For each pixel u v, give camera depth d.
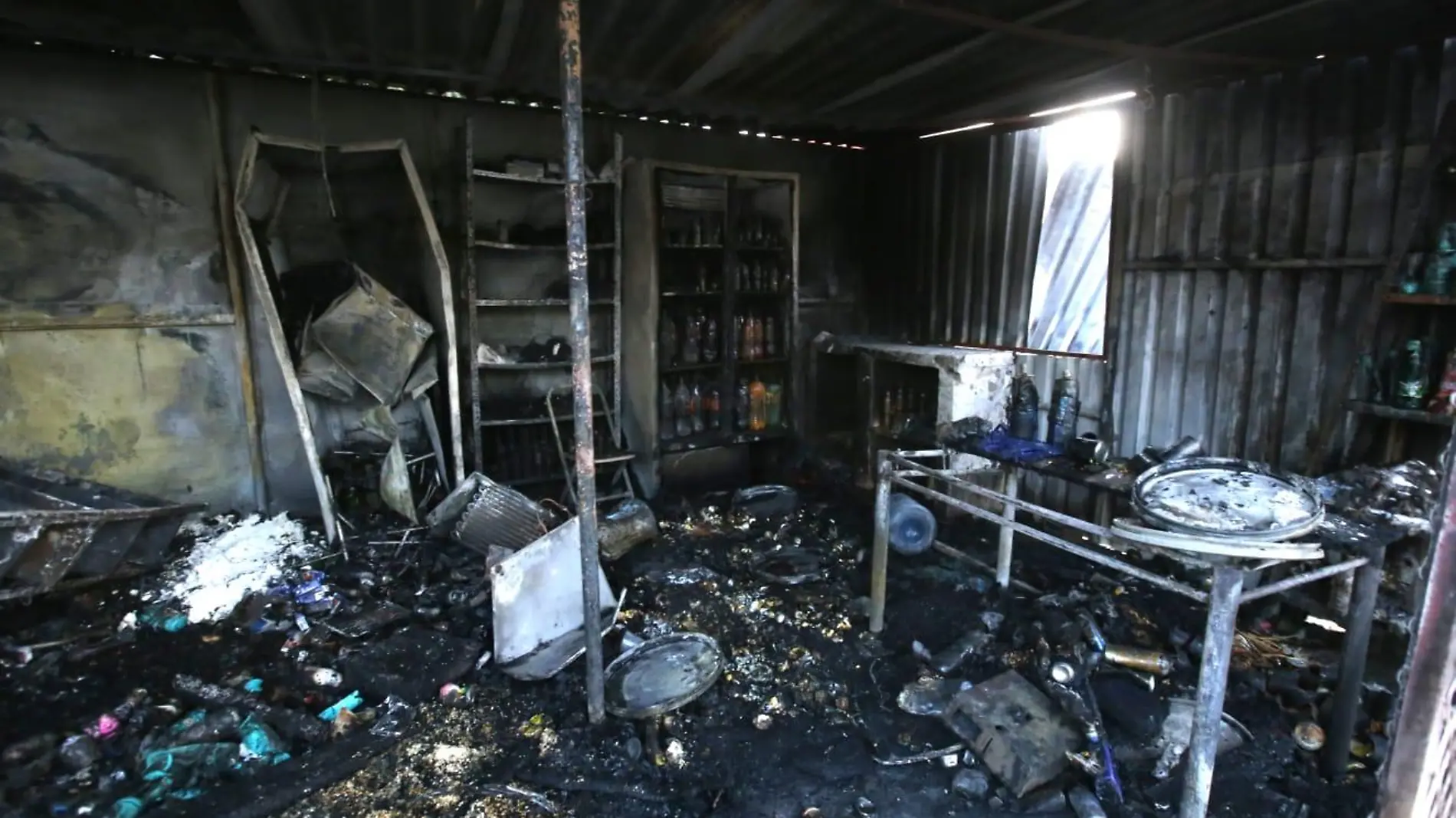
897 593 3.45
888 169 5.28
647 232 4.28
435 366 3.89
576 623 3.06
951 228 4.84
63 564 2.89
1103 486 2.57
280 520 3.89
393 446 3.86
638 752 2.38
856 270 5.59
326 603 3.18
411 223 4.06
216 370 3.86
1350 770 2.24
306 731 2.42
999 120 4.47
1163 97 3.60
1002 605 3.29
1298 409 3.19
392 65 3.62
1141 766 2.27
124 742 2.36
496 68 3.66
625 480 4.54
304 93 3.84
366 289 3.56
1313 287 3.11
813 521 4.35
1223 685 1.80
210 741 2.35
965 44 3.19
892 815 2.17
